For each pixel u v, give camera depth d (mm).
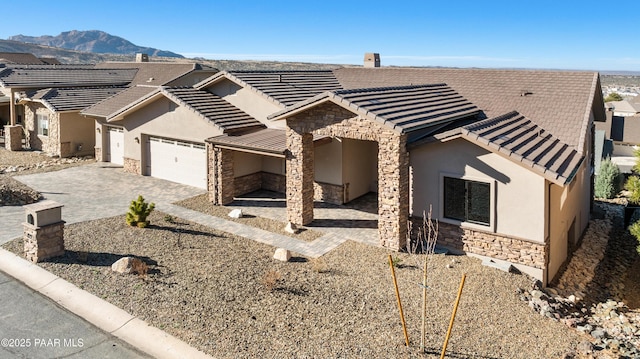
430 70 24938
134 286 12492
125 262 13422
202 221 18750
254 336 10406
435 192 16172
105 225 17547
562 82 20719
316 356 9750
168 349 9922
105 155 30062
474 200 15555
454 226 15977
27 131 34625
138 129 26172
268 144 19344
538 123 18766
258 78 24250
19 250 14727
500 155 14539
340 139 21062
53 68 36812
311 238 17203
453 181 15836
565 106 19297
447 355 10055
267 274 13328
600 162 33156
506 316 12078
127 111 25781
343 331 10781
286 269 14242
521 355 10305
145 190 23266
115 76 39344
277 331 10648
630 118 50312
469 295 13039
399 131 14969
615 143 48969
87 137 32750
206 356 9656
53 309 11484
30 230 13859
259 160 23688
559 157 15328
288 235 17453
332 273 14133
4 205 19984
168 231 17266
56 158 31234
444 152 15789
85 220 18156
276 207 20969
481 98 21297
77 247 15141
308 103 16922
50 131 32250
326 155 21672
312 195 18828
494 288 13602
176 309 11414
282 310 11609
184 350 9852
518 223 14789
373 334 10719
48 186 23766
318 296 12484
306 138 18156
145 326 10688
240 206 21031
